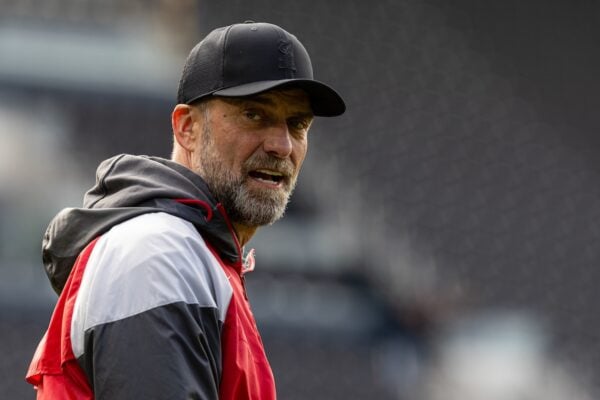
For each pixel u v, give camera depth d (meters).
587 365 36.78
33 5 42.75
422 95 46.12
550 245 40.72
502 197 42.16
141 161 7.43
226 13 46.00
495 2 52.66
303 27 47.59
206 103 7.65
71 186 37.22
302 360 34.50
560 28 52.09
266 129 7.58
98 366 6.36
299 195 39.06
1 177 36.75
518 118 46.28
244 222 7.68
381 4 50.12
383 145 42.69
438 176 42.06
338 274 37.34
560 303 38.69
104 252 6.76
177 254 6.71
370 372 34.81
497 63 49.28
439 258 38.72
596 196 43.41
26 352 31.78
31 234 35.69
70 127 38.91
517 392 35.72
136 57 41.56
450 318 37.12
